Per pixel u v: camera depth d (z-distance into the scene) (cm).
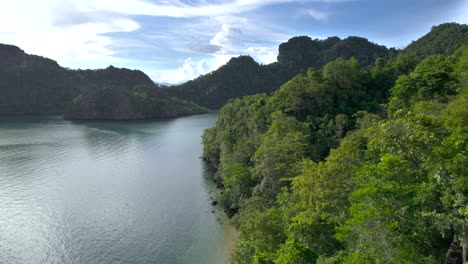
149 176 8781
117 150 12150
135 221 5975
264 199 4778
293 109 7950
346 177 3053
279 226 3541
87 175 8788
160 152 11956
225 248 5034
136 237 5406
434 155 2247
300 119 7888
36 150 11825
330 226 2908
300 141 5797
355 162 3425
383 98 8962
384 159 2477
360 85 9062
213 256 4831
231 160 7144
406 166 2477
